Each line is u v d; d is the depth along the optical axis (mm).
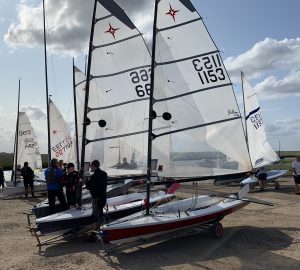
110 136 10180
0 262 7020
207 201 9680
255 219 10125
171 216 7855
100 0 9898
